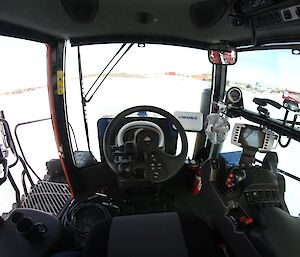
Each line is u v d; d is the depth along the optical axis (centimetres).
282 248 99
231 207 131
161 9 145
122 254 107
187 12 150
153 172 176
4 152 173
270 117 188
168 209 246
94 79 229
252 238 111
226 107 228
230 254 138
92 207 232
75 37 199
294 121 160
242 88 236
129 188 202
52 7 132
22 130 250
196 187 255
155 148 174
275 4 115
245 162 144
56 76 208
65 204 242
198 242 114
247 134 139
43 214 159
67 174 243
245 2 127
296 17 120
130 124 192
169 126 220
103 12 150
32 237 136
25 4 121
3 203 226
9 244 135
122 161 175
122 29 186
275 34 165
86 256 108
